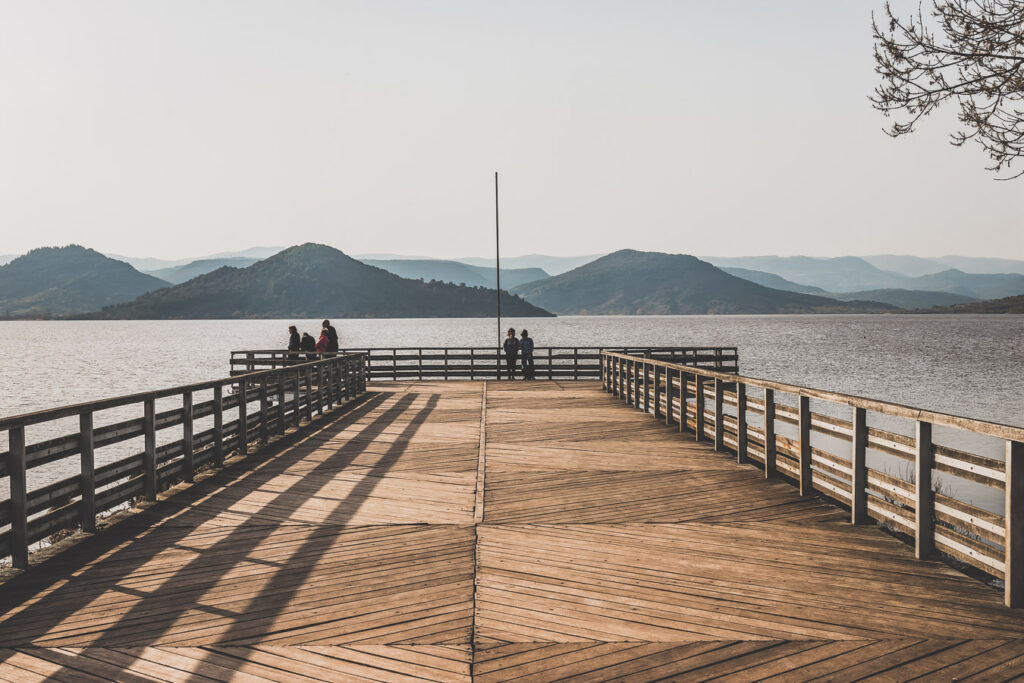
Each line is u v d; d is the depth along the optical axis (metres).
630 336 156.75
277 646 4.31
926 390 48.44
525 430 14.01
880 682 3.83
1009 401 42.97
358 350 25.81
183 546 6.43
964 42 7.93
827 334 169.25
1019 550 4.80
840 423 7.47
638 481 9.19
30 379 57.81
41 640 4.41
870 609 4.84
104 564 5.91
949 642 4.32
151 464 8.15
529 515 7.50
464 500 8.20
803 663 4.05
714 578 5.50
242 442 11.33
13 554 5.74
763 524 7.07
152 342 147.62
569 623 4.64
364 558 6.06
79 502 6.73
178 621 4.70
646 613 4.80
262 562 5.95
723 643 4.33
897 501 6.46
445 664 4.06
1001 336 154.25
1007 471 4.82
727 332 186.00
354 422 15.40
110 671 3.99
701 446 12.00
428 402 19.72
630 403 18.83
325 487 8.93
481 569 5.75
